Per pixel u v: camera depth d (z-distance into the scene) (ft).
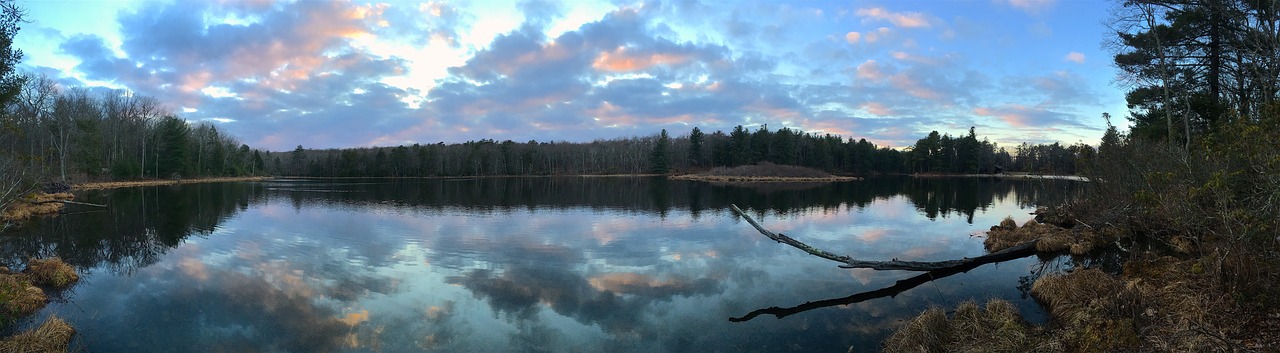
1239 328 20.11
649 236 61.87
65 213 87.20
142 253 50.01
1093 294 26.50
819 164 341.82
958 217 84.99
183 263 45.09
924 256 50.11
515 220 79.25
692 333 27.91
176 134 213.05
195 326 28.91
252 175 317.42
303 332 28.02
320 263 45.16
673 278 40.04
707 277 40.32
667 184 223.71
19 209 78.95
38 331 25.39
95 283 38.01
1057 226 60.34
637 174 371.76
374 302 33.47
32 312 30.76
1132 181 45.27
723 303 33.42
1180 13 64.08
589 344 26.40
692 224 74.23
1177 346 18.99
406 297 34.60
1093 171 55.83
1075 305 26.16
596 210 96.37
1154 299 25.03
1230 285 22.71
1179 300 23.93
